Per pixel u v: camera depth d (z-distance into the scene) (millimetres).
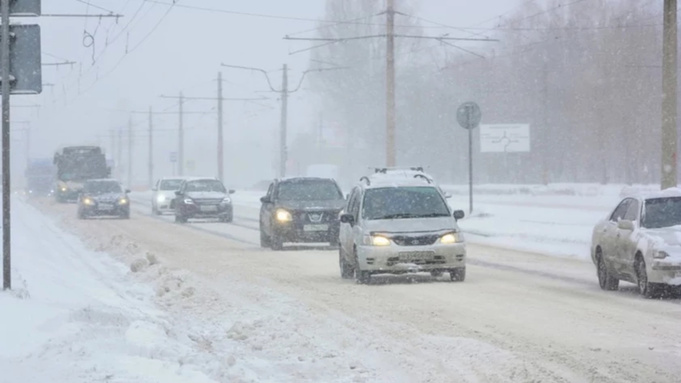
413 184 51125
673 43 62438
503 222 92625
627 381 24359
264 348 31047
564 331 32281
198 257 67438
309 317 37094
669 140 62688
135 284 51781
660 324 33656
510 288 45625
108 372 23641
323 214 72688
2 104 38031
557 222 89375
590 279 50000
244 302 42594
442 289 45406
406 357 28250
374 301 41312
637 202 44031
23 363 24312
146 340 29109
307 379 25688
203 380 23438
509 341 30406
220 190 117250
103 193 129250
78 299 39156
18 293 36969
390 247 47344
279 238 72562
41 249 73375
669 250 40219
